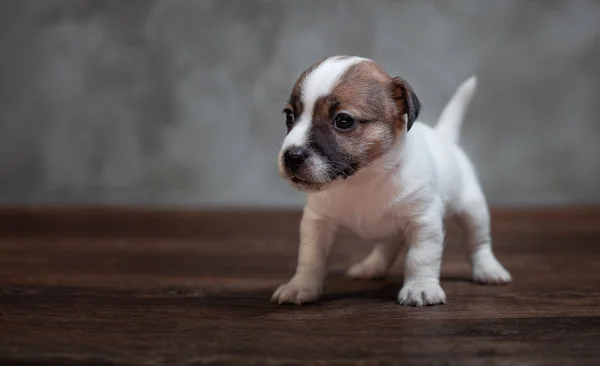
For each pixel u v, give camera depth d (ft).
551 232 3.36
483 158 4.55
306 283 2.08
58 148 4.69
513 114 4.51
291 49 4.54
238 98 4.60
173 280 2.38
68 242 3.13
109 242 3.14
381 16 4.50
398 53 4.51
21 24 4.63
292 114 2.00
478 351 1.68
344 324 1.86
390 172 2.00
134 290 2.24
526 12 4.46
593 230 3.42
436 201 2.06
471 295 2.14
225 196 4.67
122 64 4.62
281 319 1.91
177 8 4.57
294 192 4.64
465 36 4.49
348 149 1.95
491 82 4.50
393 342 1.74
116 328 1.85
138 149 4.67
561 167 4.55
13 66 4.65
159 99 4.63
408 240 2.08
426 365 1.62
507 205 4.56
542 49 4.48
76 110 4.66
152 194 4.69
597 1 4.44
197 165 4.66
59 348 1.72
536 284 2.28
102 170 4.69
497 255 2.80
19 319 1.93
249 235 3.35
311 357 1.66
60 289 2.25
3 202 4.73
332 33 4.53
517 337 1.77
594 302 2.05
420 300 2.02
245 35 4.56
